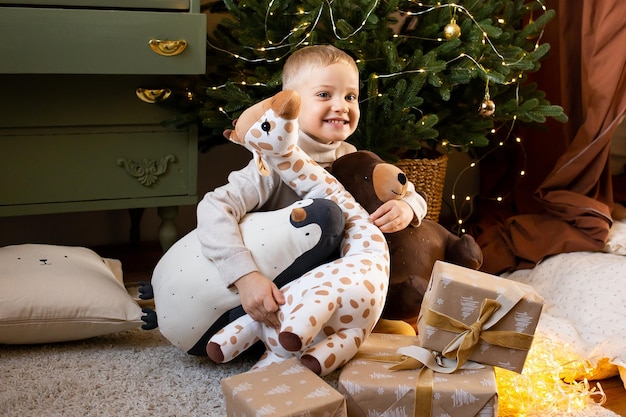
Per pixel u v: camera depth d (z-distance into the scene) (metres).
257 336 1.42
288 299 1.38
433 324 1.32
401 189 1.58
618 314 1.79
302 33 1.92
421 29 2.05
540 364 1.52
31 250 1.72
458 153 2.73
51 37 1.72
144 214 2.45
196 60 1.84
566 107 2.26
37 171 1.88
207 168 2.46
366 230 1.49
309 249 1.42
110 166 1.93
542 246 2.13
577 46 2.22
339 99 1.59
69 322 1.57
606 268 1.94
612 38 2.04
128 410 1.36
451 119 2.14
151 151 1.96
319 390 1.21
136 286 2.07
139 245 2.42
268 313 1.38
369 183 1.59
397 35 1.98
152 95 1.92
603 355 1.56
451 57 1.99
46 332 1.56
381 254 1.47
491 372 1.31
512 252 2.20
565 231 2.13
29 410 1.34
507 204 2.54
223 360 1.41
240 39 1.96
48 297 1.56
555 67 2.37
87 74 1.86
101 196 1.94
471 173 2.77
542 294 2.01
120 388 1.44
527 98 2.17
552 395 1.46
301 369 1.28
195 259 1.48
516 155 2.52
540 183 2.43
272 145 1.44
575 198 2.16
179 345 1.51
